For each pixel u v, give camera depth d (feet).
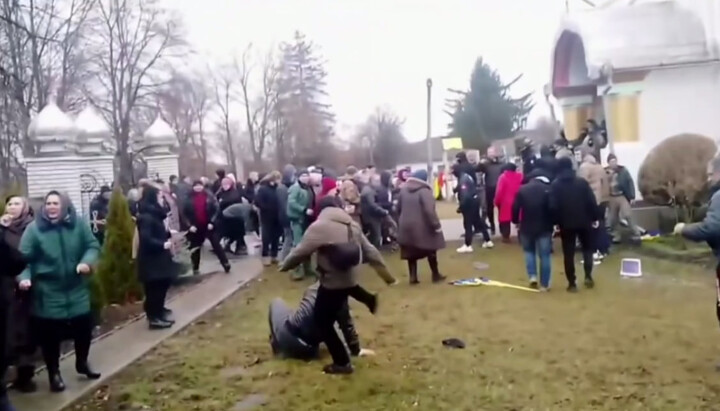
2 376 18.61
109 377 23.16
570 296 34.06
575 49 68.13
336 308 22.24
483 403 19.62
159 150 97.76
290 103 237.66
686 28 59.26
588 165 49.06
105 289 35.83
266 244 50.31
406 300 34.55
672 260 43.45
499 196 54.39
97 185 76.07
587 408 18.99
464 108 202.90
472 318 30.04
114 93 148.46
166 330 29.78
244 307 34.55
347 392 20.84
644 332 26.66
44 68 121.49
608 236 46.14
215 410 19.86
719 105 57.93
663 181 50.01
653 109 58.54
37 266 21.17
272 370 23.41
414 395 20.44
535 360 23.58
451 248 53.52
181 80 168.35
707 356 23.39
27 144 81.56
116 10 149.69
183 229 44.29
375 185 54.34
